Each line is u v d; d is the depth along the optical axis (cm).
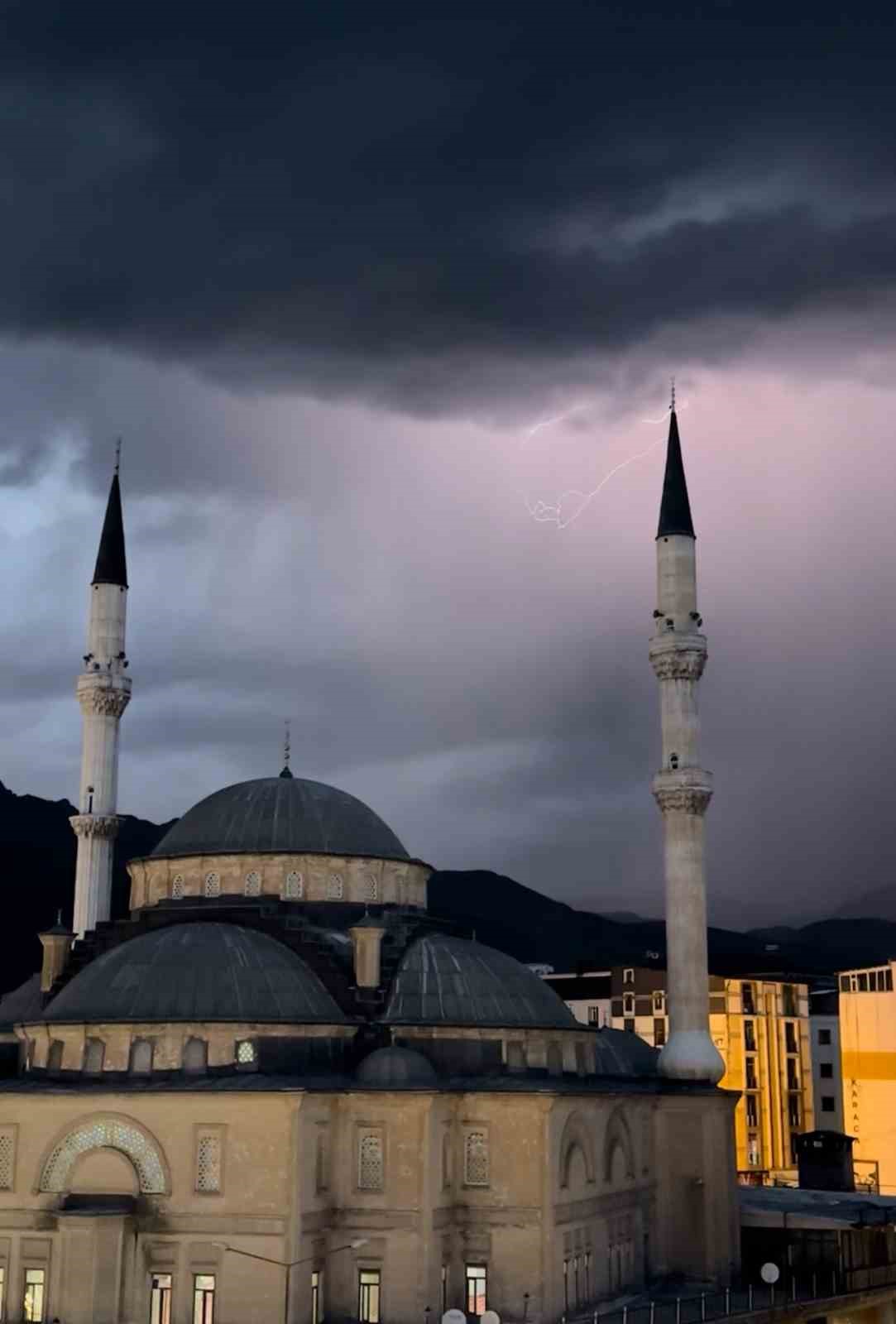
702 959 10506
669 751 10788
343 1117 8150
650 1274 9806
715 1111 10112
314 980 8894
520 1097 8312
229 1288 7625
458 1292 8225
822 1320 9694
